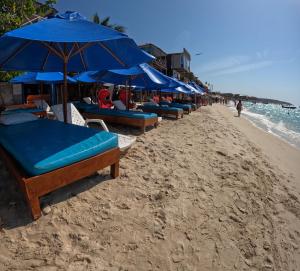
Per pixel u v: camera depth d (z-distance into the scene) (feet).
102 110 27.12
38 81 29.32
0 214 9.05
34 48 16.38
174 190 12.92
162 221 10.32
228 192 14.23
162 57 121.90
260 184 16.74
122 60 15.08
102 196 11.17
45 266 7.34
